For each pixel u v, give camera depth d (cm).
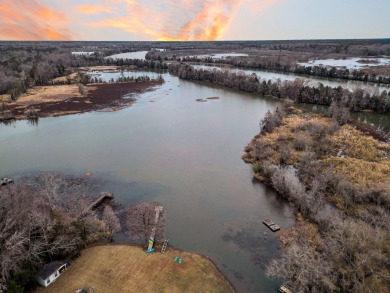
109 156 7200
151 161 6906
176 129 9200
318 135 7825
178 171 6412
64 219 4050
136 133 8844
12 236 3175
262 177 6006
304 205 4819
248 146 7625
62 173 6306
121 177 6147
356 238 3338
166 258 3831
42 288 3288
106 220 4531
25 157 7175
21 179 6006
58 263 3525
